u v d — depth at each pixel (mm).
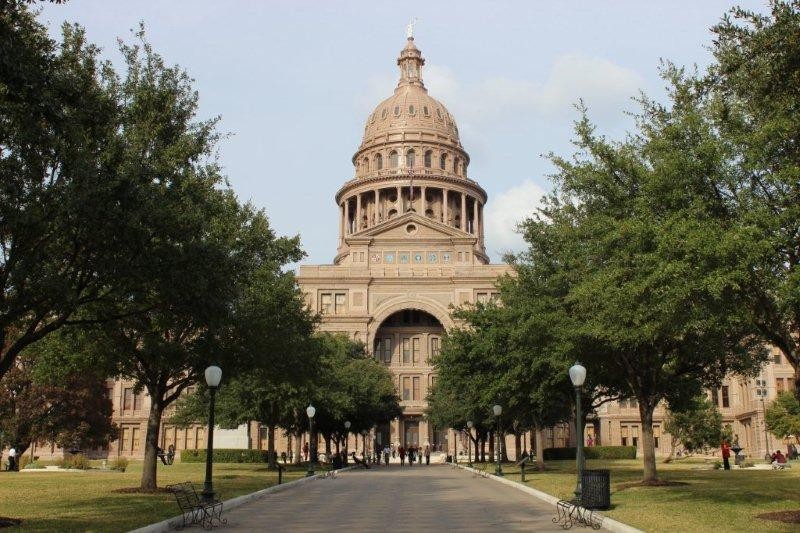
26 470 51375
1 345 17938
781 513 17969
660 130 22109
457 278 103250
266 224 30531
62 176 17906
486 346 39656
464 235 106625
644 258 19297
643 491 25438
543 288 30188
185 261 19594
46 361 28844
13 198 16828
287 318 33062
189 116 25484
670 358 28000
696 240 17031
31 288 17703
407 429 108000
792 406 64062
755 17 16953
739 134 18688
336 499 25578
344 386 59688
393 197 131375
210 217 26312
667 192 19453
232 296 22656
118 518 17953
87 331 24812
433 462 87812
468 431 62000
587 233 25266
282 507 22625
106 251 18609
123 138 21688
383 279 103625
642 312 20719
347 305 103125
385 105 141750
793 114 17312
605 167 24047
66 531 15438
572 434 100438
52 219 17266
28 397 59219
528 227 30875
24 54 14570
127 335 29422
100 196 17391
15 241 17656
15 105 15680
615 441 101500
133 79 24172
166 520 17266
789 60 16203
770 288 17828
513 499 25188
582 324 26859
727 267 16812
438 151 135500
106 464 56719
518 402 41094
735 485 28234
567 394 37406
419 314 111125
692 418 70312
